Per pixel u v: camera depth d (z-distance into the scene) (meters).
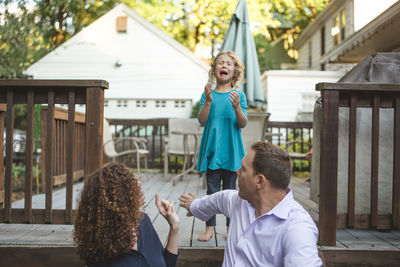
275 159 1.40
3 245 2.04
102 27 11.17
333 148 2.02
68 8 13.05
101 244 1.17
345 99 2.09
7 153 2.16
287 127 5.75
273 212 1.37
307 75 10.88
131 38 11.19
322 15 12.27
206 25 14.38
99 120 2.10
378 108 2.08
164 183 4.57
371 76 2.42
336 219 2.04
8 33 6.61
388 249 1.99
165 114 11.36
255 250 1.40
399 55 2.46
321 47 13.34
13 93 2.19
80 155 4.82
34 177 4.81
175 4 14.98
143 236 1.30
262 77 11.72
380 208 2.22
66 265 2.01
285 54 18.80
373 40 4.80
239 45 4.07
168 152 4.83
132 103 11.34
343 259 1.98
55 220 2.14
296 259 1.24
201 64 11.23
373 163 2.11
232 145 2.25
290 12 15.96
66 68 11.06
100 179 1.22
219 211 1.71
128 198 1.22
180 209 3.04
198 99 11.27
